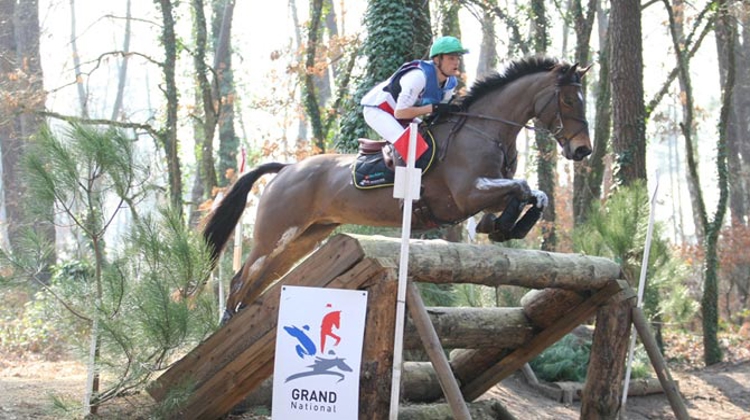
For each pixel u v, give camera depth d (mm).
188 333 5977
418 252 5508
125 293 6000
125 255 6148
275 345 5777
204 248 6301
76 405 6105
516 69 6406
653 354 6527
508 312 7066
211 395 6074
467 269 5695
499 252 5945
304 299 5477
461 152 6105
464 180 6016
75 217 6383
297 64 16281
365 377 5293
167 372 6180
